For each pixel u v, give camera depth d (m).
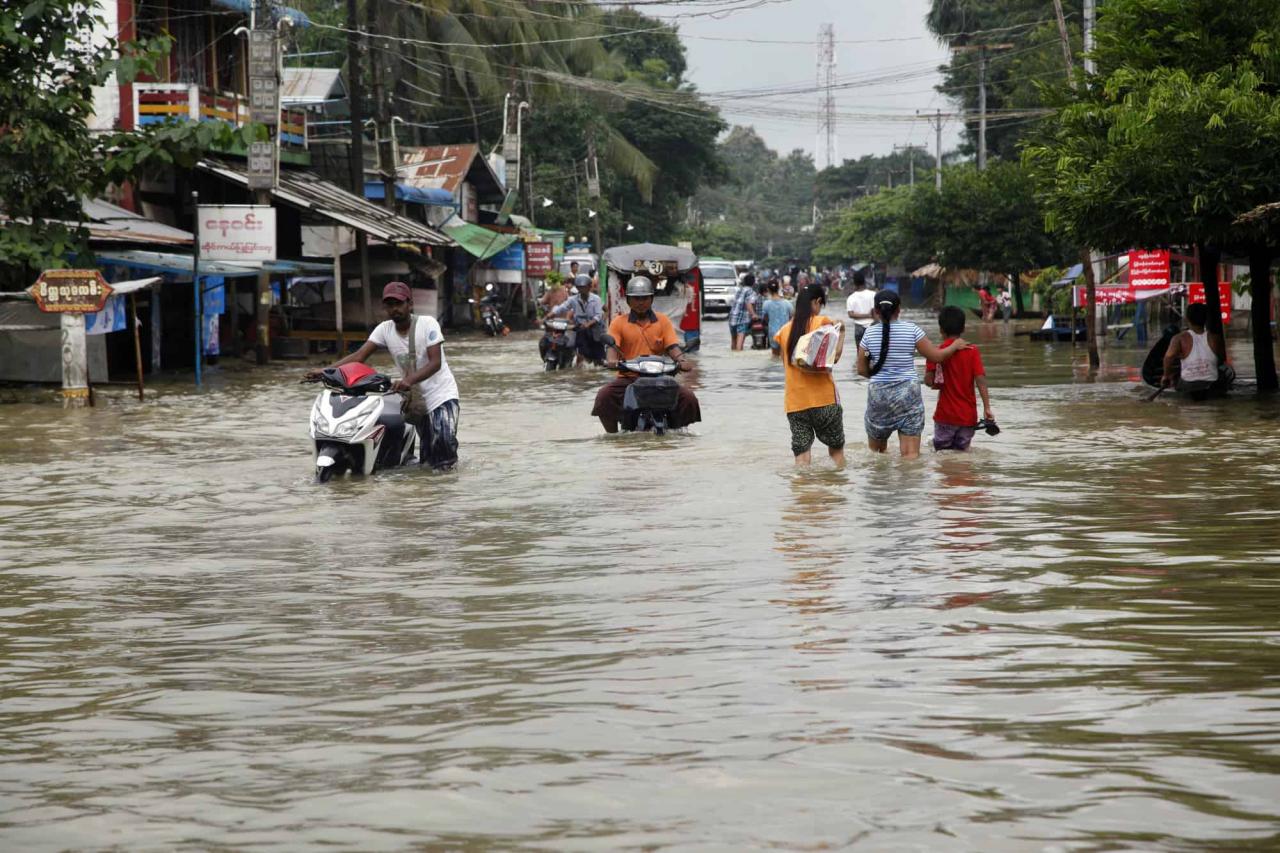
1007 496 13.20
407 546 11.13
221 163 42.38
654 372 19.25
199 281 34.88
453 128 93.06
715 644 7.38
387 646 7.61
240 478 15.75
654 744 5.60
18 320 27.67
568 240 101.62
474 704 6.32
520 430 20.89
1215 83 24.77
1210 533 10.88
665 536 11.27
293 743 5.78
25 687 6.86
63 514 13.20
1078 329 49.12
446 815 4.85
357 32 50.69
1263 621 7.66
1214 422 20.78
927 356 16.78
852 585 8.98
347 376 15.61
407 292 15.85
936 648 7.14
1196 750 5.35
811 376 15.78
